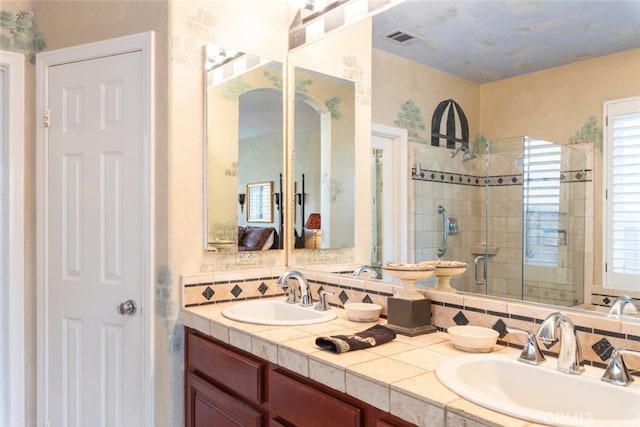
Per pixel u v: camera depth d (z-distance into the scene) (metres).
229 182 2.17
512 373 1.25
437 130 1.70
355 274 2.05
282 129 2.38
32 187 2.20
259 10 2.31
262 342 1.54
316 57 2.26
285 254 2.39
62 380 2.14
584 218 1.30
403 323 1.59
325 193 2.21
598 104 1.30
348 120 2.10
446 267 1.64
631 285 1.20
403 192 1.84
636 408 1.02
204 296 2.06
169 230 1.98
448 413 0.98
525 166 1.44
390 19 1.89
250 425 1.58
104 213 2.08
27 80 2.20
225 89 2.16
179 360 2.00
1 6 2.15
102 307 2.07
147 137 2.00
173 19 1.99
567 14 1.37
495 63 1.54
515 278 1.45
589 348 1.25
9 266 2.15
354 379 1.20
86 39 2.13
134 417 2.01
